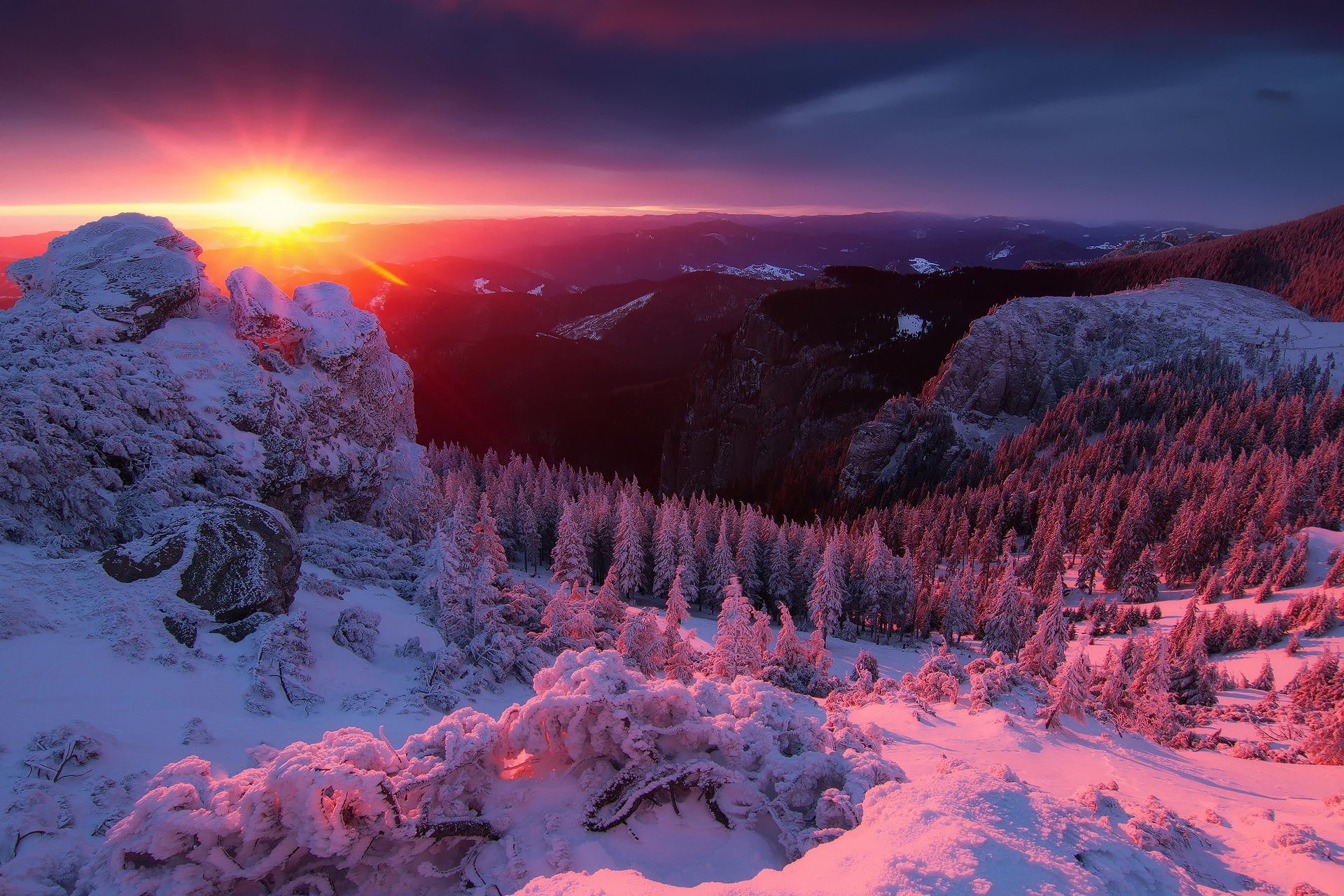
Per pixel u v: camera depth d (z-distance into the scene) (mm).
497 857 10188
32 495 30094
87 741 13586
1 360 36844
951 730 23359
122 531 31984
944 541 87062
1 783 12359
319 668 22656
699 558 68500
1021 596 58281
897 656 55844
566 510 56812
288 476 42688
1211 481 81312
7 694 15734
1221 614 56062
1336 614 53562
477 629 28797
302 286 59906
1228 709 40094
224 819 9516
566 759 12062
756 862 10227
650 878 9570
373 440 55531
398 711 20484
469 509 64312
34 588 20469
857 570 67062
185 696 18047
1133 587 68188
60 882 9805
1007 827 8570
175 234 49125
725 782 11281
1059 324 145625
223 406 42094
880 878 7391
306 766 9875
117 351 40375
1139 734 29031
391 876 9938
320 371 50875
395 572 38344
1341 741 26828
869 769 11734
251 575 23312
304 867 9773
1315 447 86688
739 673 31016
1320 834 12828
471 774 11406
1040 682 28844
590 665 13031
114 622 19594
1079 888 7328
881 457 129500
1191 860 11164
